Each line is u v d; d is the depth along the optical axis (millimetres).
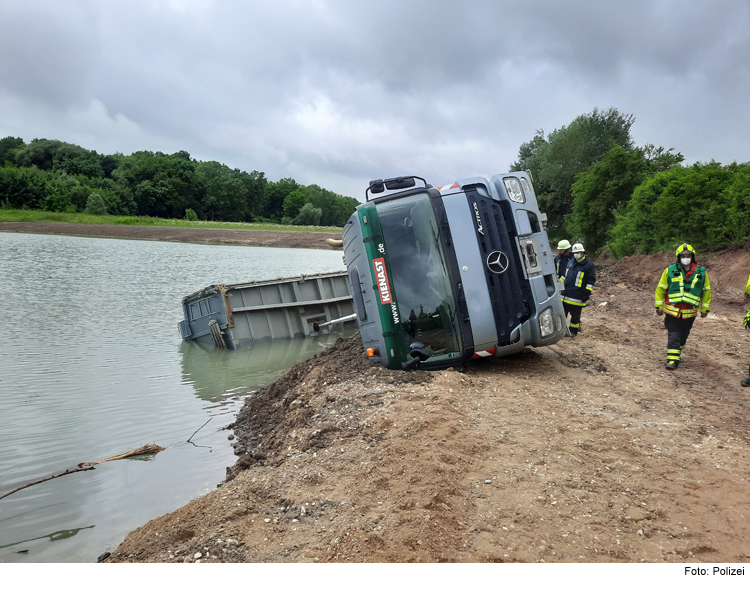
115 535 4465
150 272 29031
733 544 3314
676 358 7645
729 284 13227
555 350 8617
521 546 3291
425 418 5141
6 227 64062
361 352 8766
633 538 3387
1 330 14617
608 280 17078
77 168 124688
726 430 5258
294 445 5480
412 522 3486
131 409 8352
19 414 8055
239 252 47781
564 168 34719
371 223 7074
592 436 5000
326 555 3328
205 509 4277
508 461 4434
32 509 4992
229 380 10391
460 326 6867
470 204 7051
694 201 16469
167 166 128875
